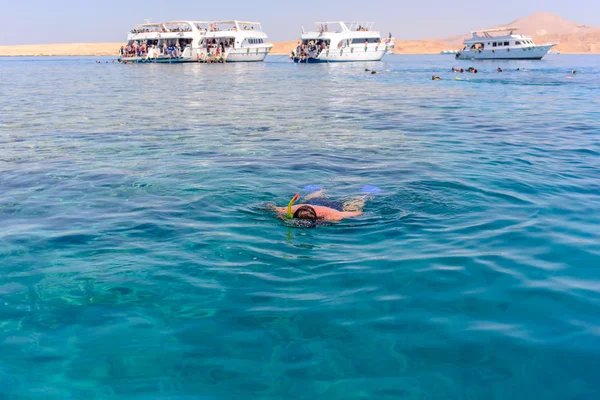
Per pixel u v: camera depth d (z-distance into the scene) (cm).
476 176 750
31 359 315
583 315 359
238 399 276
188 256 471
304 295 394
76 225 556
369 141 1073
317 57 6172
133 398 278
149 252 481
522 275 423
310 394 280
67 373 301
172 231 538
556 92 2289
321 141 1078
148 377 296
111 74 4216
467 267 440
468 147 992
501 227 538
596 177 745
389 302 381
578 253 467
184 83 3142
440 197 647
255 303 382
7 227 550
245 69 5097
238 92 2456
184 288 407
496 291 397
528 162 849
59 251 484
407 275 426
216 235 525
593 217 568
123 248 491
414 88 2619
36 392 285
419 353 316
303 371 300
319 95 2275
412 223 556
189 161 870
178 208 615
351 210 604
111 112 1612
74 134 1165
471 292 396
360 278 422
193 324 353
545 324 348
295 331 343
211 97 2183
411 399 275
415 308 372
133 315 367
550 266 441
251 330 344
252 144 1042
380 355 315
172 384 290
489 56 6794
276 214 593
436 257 462
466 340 330
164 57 6247
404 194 661
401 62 6862
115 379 295
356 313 365
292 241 508
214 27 6469
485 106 1762
